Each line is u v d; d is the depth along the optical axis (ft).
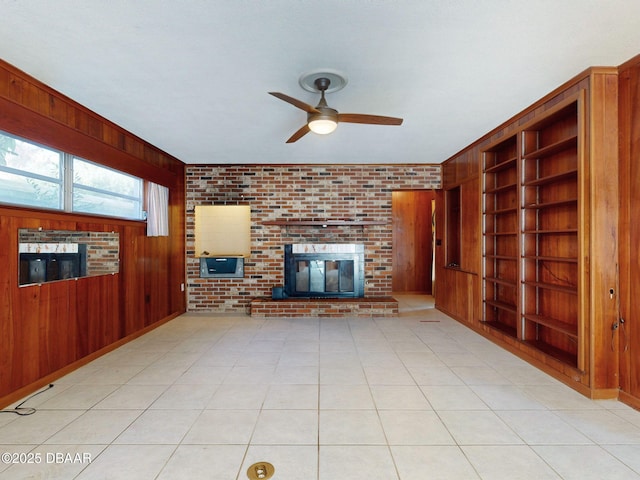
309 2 5.87
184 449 6.41
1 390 7.93
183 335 13.94
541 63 7.99
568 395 8.59
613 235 8.32
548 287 9.92
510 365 10.61
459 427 7.16
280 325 15.55
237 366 10.56
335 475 5.72
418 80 8.79
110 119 11.48
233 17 6.27
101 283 11.51
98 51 7.39
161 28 6.60
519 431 7.00
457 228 17.75
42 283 9.12
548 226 10.75
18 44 7.11
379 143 14.44
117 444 6.57
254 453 6.30
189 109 10.63
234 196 18.20
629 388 8.07
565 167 10.00
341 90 9.33
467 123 12.02
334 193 18.29
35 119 8.69
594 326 8.33
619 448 6.45
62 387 9.06
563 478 5.66
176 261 17.24
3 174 8.12
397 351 11.93
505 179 13.20
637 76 7.84
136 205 13.92
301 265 18.37
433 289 24.38
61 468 5.88
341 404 8.13
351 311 17.07
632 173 8.01
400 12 6.15
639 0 5.82
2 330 7.97
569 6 5.99
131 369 10.32
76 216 10.33
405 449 6.42
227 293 18.25
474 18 6.32
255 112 10.87
